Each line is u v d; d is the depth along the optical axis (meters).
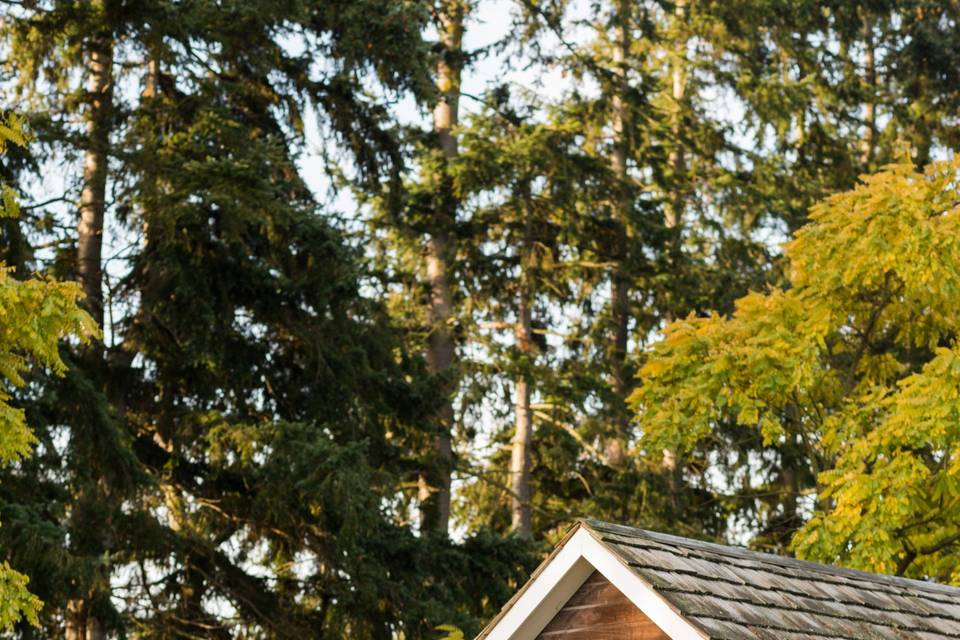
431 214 24.77
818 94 30.81
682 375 16.72
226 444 17.66
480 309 26.33
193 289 17.69
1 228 16.14
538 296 26.89
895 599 8.99
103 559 15.19
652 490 25.77
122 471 16.66
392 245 25.06
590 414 26.28
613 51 30.00
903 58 31.62
